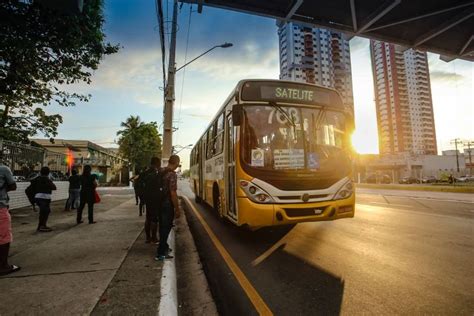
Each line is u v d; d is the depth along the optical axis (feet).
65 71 30.19
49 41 25.58
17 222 28.48
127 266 14.52
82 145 142.41
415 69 385.29
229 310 11.07
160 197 16.15
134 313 9.71
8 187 14.01
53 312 9.77
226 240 22.29
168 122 39.83
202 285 13.57
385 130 387.55
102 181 154.30
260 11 43.19
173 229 25.26
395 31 51.34
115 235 22.03
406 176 240.53
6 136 33.01
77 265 14.69
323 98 21.11
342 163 19.66
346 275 14.24
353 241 20.76
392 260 16.37
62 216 32.63
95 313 9.71
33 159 45.06
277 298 11.96
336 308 10.92
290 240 21.42
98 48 29.63
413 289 12.44
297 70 356.79
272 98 19.94
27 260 15.52
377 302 11.31
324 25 46.98
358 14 45.39
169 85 40.52
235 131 19.75
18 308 10.02
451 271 14.49
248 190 17.74
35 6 22.66
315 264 15.99
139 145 151.64
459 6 42.32
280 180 17.70
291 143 18.93
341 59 384.27
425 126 380.99
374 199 56.39
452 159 261.24
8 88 27.73
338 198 18.66
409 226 26.13
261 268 15.65
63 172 59.36
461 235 22.40
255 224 17.30
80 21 25.95
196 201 52.11
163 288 11.67
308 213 17.76
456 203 46.75
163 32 31.81
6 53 24.59
